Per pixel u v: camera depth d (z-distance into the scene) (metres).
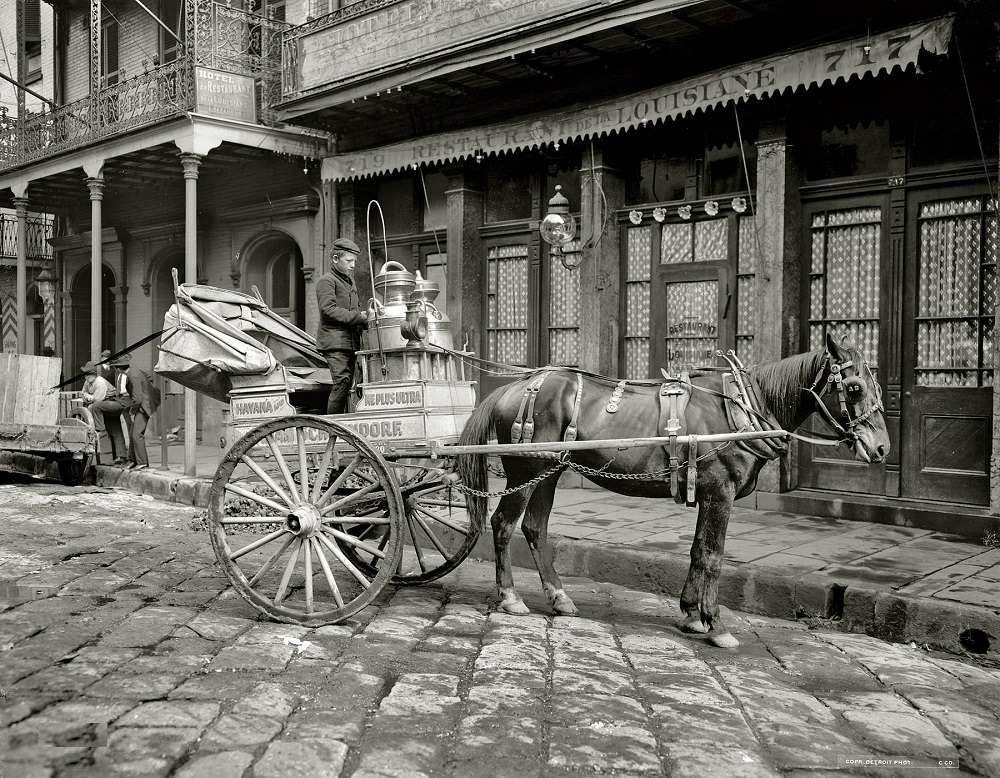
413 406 5.87
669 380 5.72
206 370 6.85
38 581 6.39
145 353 18.45
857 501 8.79
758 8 8.88
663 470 5.53
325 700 4.27
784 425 5.61
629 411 5.67
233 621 5.50
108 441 13.96
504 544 6.00
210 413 16.80
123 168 16.12
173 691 4.30
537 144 10.71
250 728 3.89
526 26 10.25
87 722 3.91
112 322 20.09
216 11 13.89
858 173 9.24
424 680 4.58
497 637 5.33
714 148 10.24
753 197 9.87
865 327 9.23
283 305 16.23
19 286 17.33
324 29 12.93
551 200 10.99
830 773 3.73
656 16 9.04
